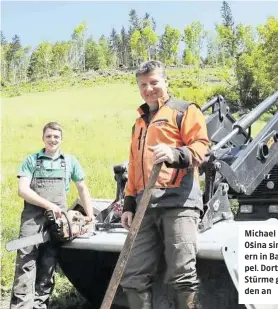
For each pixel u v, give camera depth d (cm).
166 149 306
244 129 436
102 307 287
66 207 437
